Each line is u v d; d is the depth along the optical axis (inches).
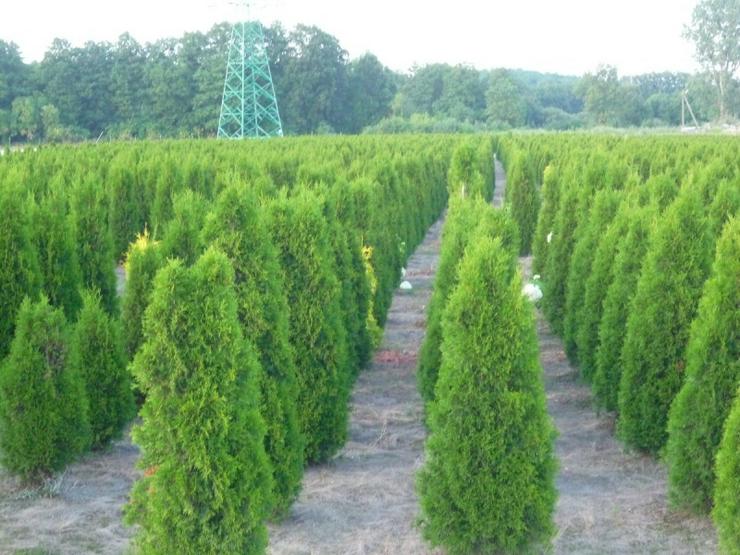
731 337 305.4
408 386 521.0
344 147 1557.6
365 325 534.3
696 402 313.1
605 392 430.9
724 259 307.9
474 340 272.5
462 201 539.5
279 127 3444.9
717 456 266.8
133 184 946.1
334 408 374.9
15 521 327.0
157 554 240.8
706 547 301.3
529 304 276.4
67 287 457.4
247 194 308.8
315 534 312.8
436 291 449.4
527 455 274.1
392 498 346.6
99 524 324.5
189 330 235.6
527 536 278.8
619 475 375.6
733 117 3649.1
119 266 935.0
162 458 240.5
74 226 484.1
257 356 301.9
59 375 354.9
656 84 5393.7
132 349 439.8
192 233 449.7
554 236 620.1
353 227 538.3
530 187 1078.4
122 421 405.7
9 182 434.9
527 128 4180.6
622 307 422.6
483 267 276.2
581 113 4724.4
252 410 251.8
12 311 420.5
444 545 284.7
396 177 925.2
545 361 573.0
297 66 3811.5
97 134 3607.3
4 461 355.6
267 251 312.3
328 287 367.2
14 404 348.2
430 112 4628.4
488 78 4995.1
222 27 3855.8
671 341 366.9
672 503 328.2
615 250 470.3
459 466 275.4
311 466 379.9
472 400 274.2
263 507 254.4
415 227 1064.8
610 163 831.7
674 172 927.0
